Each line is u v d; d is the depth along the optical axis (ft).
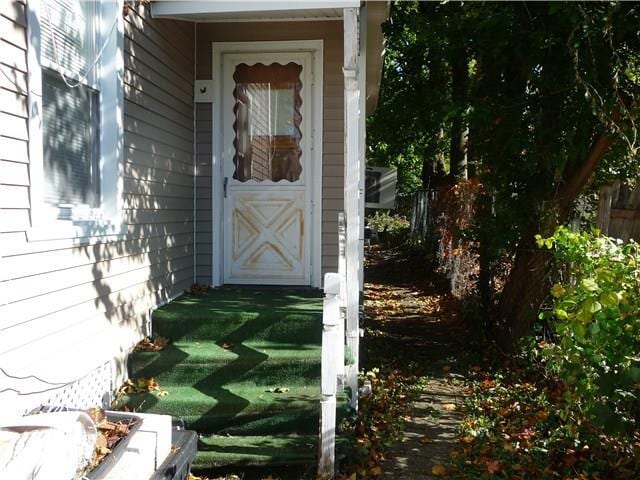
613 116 18.78
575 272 13.87
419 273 45.78
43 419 8.37
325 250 20.31
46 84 11.73
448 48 22.94
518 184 22.09
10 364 10.13
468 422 16.07
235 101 20.52
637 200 21.86
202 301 17.85
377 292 41.14
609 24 17.19
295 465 12.59
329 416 12.02
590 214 24.12
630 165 21.26
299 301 17.85
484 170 23.47
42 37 11.29
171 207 18.19
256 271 20.74
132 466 8.18
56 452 7.38
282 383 14.69
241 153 20.66
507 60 21.58
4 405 9.91
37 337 10.96
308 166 20.43
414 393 18.90
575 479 12.60
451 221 32.48
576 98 19.24
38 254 10.95
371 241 70.79
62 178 12.39
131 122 15.10
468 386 19.83
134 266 15.38
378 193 37.29
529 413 16.63
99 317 13.43
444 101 22.94
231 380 14.78
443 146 43.11
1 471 6.89
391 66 33.94
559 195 21.20
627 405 11.82
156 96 16.80
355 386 15.46
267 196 20.58
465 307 27.20
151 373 14.89
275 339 15.98
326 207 20.21
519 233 21.90
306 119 20.35
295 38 19.90
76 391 12.37
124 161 14.66
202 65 20.21
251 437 13.41
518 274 22.35
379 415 16.58
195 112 20.29
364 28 18.71
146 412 13.60
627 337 10.94
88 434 8.36
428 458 14.06
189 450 10.00
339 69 19.92
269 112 20.51
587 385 11.74
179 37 18.66
